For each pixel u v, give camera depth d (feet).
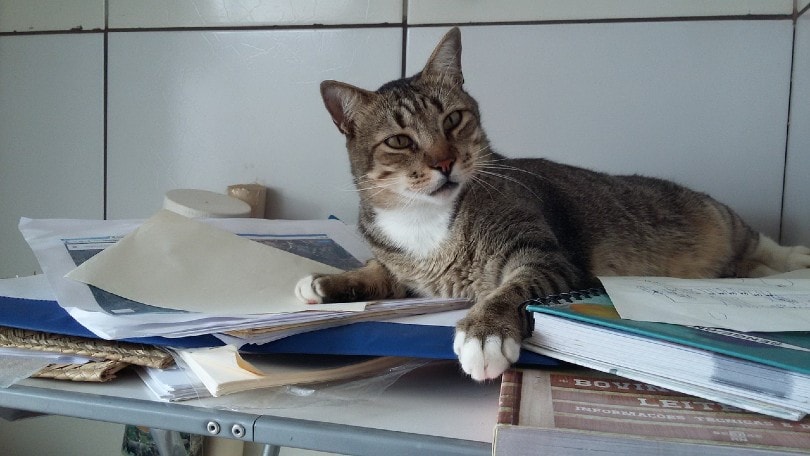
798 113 3.36
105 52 4.16
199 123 4.09
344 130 3.34
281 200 4.04
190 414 1.79
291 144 4.00
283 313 2.14
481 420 1.78
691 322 1.78
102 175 4.24
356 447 1.65
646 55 3.55
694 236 3.54
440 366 2.29
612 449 1.40
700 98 3.51
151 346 2.18
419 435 1.64
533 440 1.43
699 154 3.55
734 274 3.59
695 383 1.61
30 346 2.18
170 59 4.09
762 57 3.43
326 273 2.81
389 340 2.04
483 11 3.69
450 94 3.27
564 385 1.77
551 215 3.14
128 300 2.25
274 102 3.99
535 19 3.64
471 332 1.96
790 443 1.36
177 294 2.35
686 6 3.48
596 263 3.26
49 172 4.31
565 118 3.67
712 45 3.48
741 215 3.52
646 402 1.63
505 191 3.08
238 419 1.75
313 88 3.93
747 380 1.54
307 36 3.91
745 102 3.47
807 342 1.66
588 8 3.58
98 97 4.19
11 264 4.41
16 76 4.29
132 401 1.88
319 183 3.99
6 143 4.35
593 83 3.62
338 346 2.06
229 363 2.03
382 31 3.81
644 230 3.45
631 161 3.64
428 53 3.76
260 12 3.95
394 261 3.13
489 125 3.76
